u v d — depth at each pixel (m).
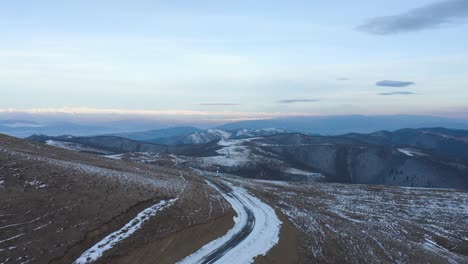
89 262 21.48
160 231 28.70
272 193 67.50
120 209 29.81
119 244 24.56
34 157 37.16
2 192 25.67
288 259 30.17
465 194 91.19
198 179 69.00
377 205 74.81
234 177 97.62
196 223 32.97
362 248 40.88
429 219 67.06
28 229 22.36
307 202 67.44
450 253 50.53
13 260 19.22
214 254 27.83
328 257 34.28
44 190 28.56
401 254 42.97
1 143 45.25
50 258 20.48
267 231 35.91
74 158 51.03
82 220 25.84
